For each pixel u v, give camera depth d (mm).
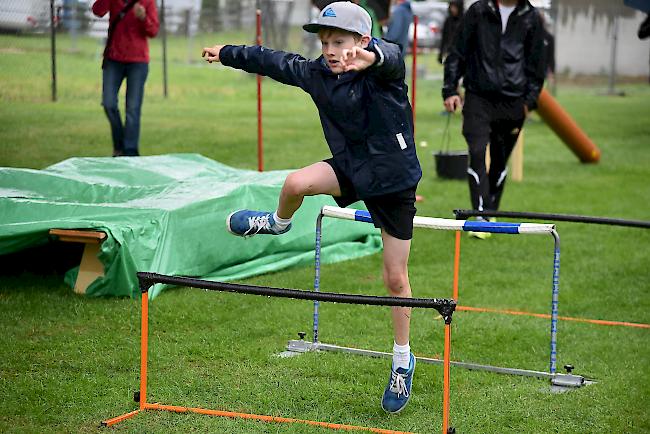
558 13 40688
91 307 9523
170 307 9664
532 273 11727
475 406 7383
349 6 6316
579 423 7117
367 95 6496
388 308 10047
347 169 6699
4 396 7262
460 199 15883
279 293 6238
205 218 10562
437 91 34406
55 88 25828
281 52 6789
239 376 7910
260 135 14984
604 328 9602
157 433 6668
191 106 28000
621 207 15680
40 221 9828
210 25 40844
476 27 13148
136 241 9812
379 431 6723
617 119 28672
